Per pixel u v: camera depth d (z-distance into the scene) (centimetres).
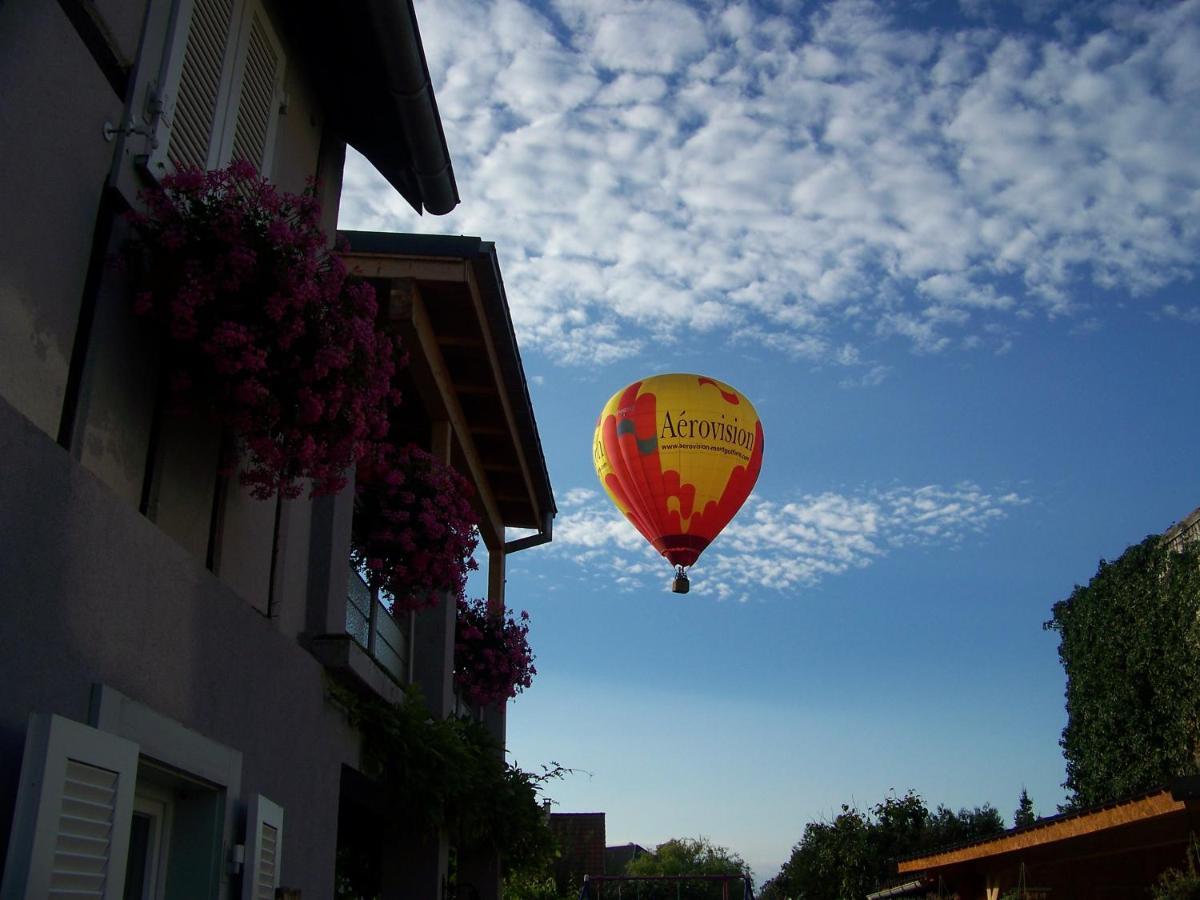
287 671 550
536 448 1130
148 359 445
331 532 636
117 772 332
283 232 438
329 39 634
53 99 377
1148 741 1555
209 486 507
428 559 762
